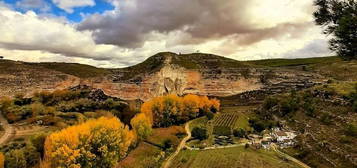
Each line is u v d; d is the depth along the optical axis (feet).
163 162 302.04
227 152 326.44
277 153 320.29
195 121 510.99
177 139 390.83
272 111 540.93
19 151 246.27
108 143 266.57
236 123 487.20
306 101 475.72
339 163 248.11
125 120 440.86
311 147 304.71
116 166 280.51
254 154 315.17
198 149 347.36
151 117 445.78
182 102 501.97
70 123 398.01
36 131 359.05
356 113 329.52
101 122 277.23
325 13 54.65
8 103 515.91
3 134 345.51
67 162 231.71
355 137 279.08
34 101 582.76
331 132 319.68
